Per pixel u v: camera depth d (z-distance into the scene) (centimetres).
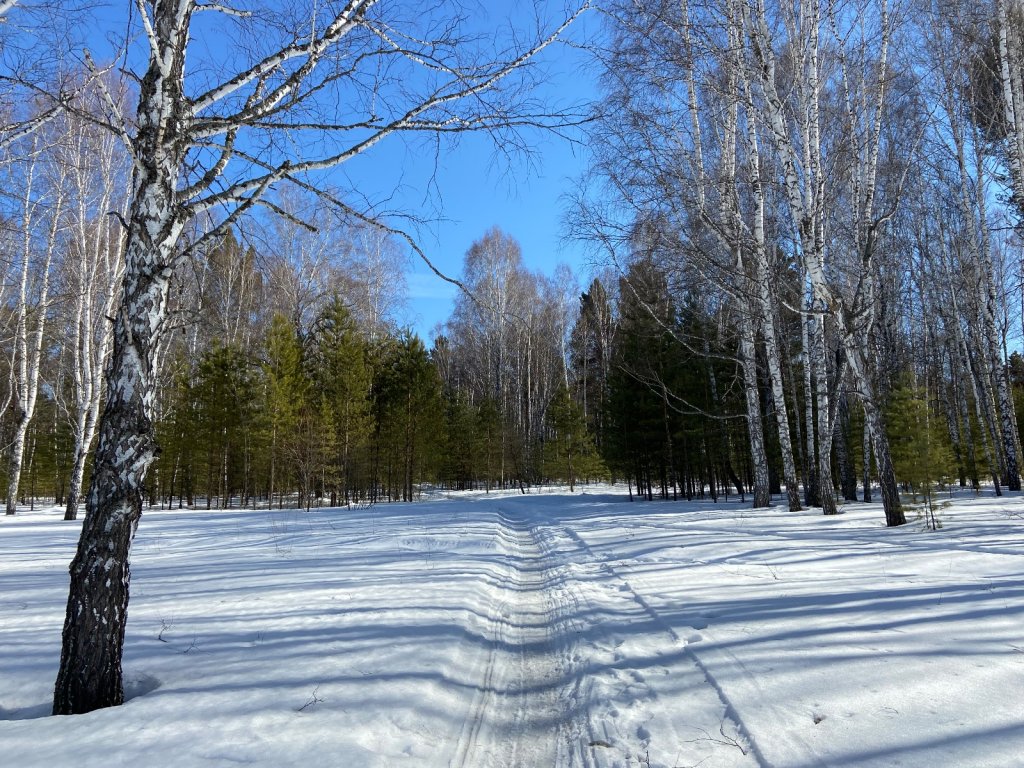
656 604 616
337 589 739
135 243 405
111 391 401
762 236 1522
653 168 1441
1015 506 1312
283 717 349
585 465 4159
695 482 3600
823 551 853
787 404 2639
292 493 3794
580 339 4609
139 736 324
